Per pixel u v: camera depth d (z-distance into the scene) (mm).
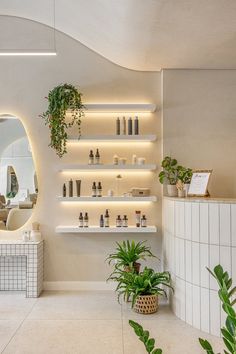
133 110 4516
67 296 4305
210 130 4543
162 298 4250
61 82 4648
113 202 4633
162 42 3709
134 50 3957
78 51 4676
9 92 4645
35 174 4656
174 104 4547
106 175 4641
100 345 2955
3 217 4660
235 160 4535
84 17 3848
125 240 4629
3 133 4656
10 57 4652
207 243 3270
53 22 4492
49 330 3262
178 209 3691
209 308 3232
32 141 4648
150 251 4605
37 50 4395
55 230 4508
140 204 4633
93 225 4613
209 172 4105
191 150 4543
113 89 4660
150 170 4625
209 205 3262
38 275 4301
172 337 3123
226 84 4562
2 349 2877
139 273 4121
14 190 4664
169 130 4547
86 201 4473
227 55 4082
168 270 4082
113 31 3703
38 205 4641
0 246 4227
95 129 4645
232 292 1567
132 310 3811
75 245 4629
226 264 3145
